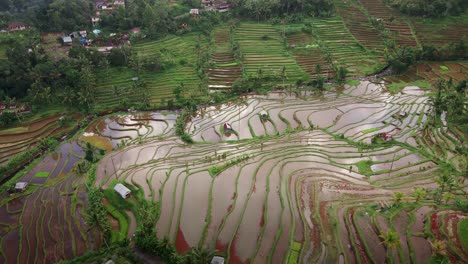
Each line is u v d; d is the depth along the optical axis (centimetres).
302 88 9331
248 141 7231
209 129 7788
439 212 5109
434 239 4641
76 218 5484
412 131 7338
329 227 5041
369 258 4506
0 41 10131
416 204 5297
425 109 8112
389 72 10038
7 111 8200
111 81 9538
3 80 8700
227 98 9000
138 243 4788
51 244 5066
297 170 6272
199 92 9106
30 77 8744
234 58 10431
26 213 5675
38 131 7856
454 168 6088
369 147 6819
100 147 7294
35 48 9688
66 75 9000
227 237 5009
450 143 6850
